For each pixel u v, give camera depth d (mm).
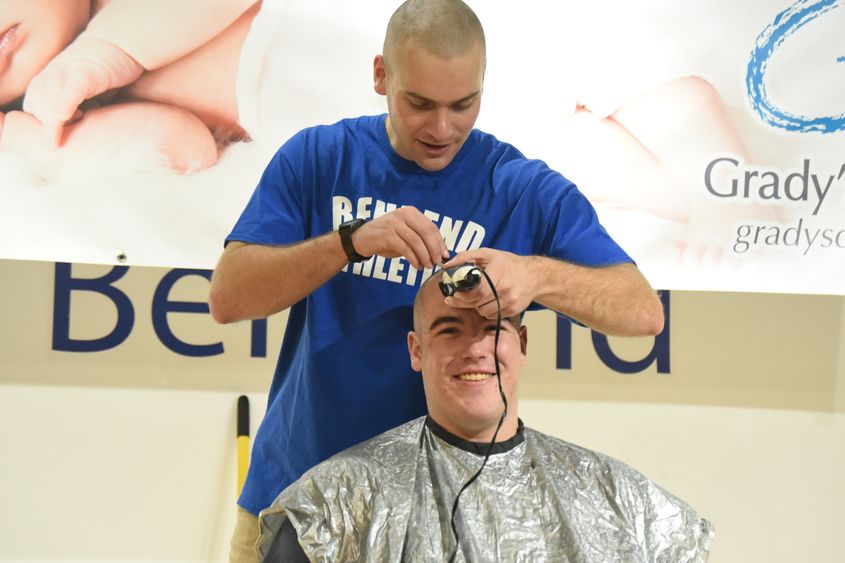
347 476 1769
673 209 2754
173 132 2652
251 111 2666
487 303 1728
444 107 1771
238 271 1850
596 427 3004
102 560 2836
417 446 1844
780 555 3035
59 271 2850
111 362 2863
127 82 2641
